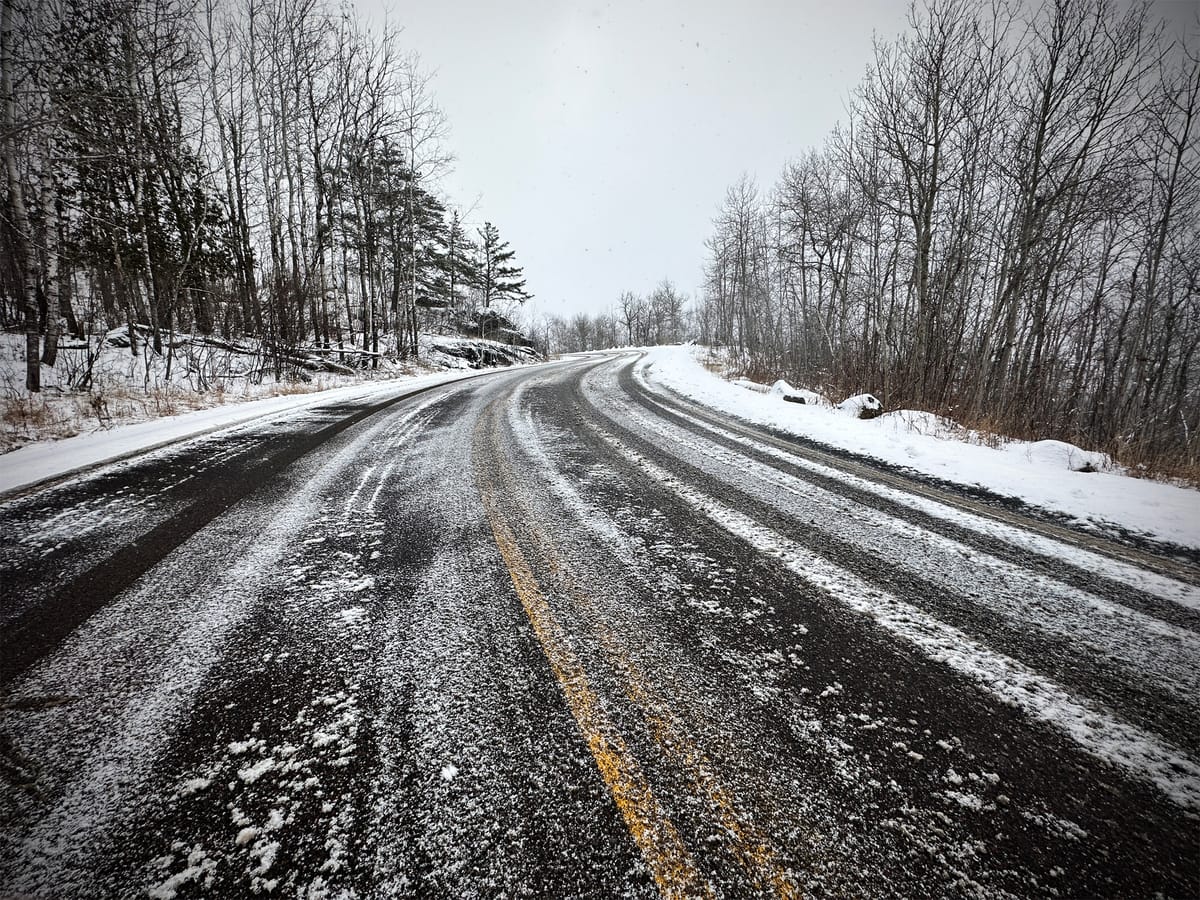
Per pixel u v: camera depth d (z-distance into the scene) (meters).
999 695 1.96
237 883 1.25
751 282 26.06
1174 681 2.07
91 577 2.81
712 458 5.64
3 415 7.00
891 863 1.31
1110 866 1.31
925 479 5.07
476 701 1.87
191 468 4.96
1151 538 3.66
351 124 16.58
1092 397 13.45
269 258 15.81
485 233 34.47
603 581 2.79
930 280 12.45
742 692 1.94
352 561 3.00
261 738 1.70
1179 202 11.44
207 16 14.11
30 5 8.50
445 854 1.32
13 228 8.27
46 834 1.37
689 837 1.37
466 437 6.46
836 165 17.11
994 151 11.34
